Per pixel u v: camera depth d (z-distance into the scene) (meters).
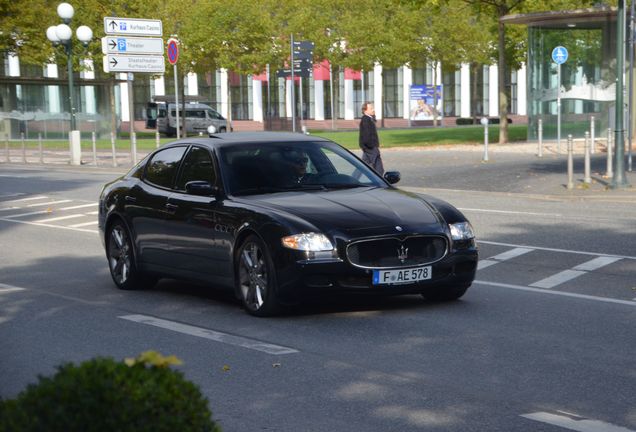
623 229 19.80
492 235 19.59
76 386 4.04
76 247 20.23
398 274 11.70
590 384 8.62
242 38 85.12
